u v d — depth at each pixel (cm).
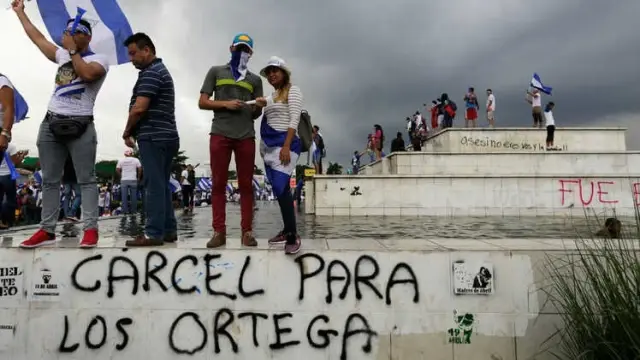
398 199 1393
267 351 400
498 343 396
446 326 398
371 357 398
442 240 482
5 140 448
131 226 819
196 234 729
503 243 447
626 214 1355
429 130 2380
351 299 402
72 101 413
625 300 327
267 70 430
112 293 402
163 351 398
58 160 427
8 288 400
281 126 424
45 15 530
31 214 1427
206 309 402
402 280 402
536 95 2020
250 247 417
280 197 409
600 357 342
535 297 396
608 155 1695
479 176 1395
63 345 397
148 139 424
